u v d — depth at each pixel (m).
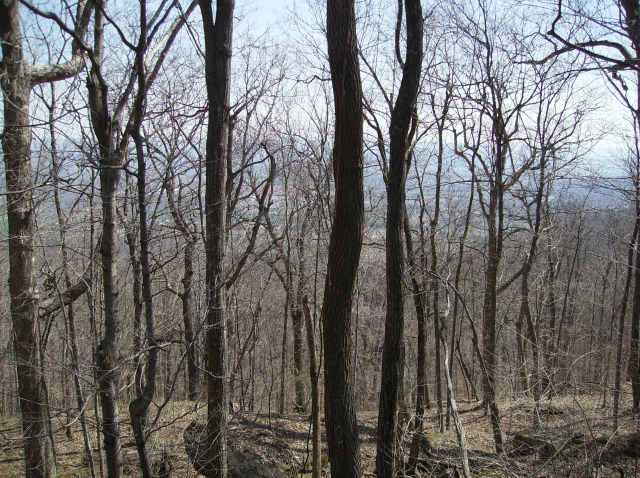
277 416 13.46
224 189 7.20
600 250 17.83
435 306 10.31
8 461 8.48
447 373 6.14
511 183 12.82
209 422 6.87
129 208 8.21
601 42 6.23
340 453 5.73
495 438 10.06
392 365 6.06
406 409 9.34
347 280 5.63
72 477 8.20
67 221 6.59
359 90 5.34
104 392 5.66
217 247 7.05
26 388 6.75
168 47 7.00
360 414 16.22
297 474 9.55
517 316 19.89
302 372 15.84
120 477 5.96
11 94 6.30
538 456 7.80
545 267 18.95
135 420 5.57
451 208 13.71
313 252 11.85
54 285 7.21
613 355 14.66
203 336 7.86
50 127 6.55
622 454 7.96
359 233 5.52
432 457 9.69
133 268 7.00
